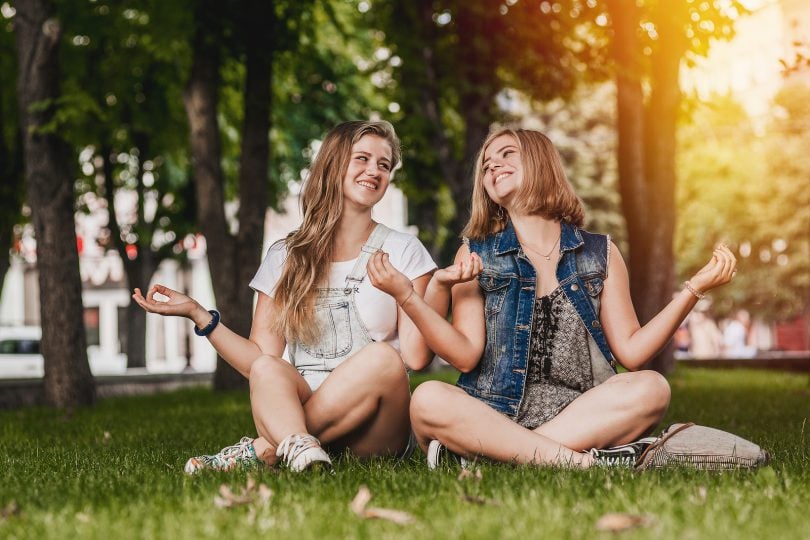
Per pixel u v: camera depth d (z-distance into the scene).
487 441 4.15
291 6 15.26
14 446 6.79
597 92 40.47
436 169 18.03
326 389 4.29
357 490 3.52
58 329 12.54
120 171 24.14
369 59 20.47
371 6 16.97
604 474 3.73
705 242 39.53
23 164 18.77
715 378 16.84
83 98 12.47
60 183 12.64
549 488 3.43
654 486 3.43
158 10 15.24
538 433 4.20
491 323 4.44
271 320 4.69
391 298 4.60
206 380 22.19
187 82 15.38
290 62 17.52
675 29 14.05
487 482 3.59
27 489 3.90
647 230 14.56
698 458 4.04
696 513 2.96
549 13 15.98
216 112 15.47
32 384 14.49
